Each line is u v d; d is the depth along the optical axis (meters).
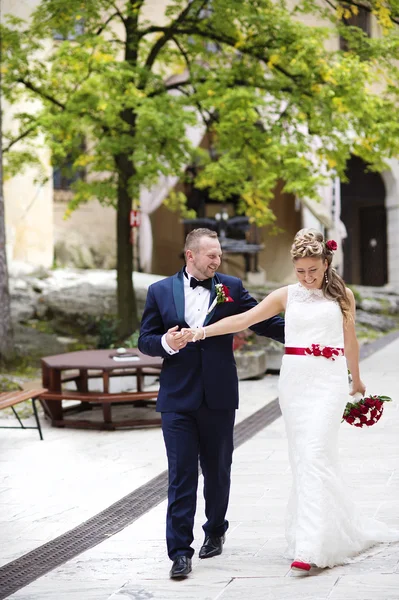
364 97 14.68
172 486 4.82
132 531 5.75
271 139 15.61
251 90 15.41
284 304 5.04
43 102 17.27
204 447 5.02
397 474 6.96
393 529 5.30
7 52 17.00
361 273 31.88
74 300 19.06
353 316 5.07
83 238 24.73
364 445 8.20
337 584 4.40
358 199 29.56
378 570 4.59
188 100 15.95
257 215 18.05
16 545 5.61
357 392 5.28
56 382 9.93
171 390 4.92
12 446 8.95
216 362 4.92
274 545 5.23
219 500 5.02
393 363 14.41
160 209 27.62
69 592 4.51
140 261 24.00
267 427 9.41
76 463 8.08
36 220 22.14
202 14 18.66
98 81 15.05
